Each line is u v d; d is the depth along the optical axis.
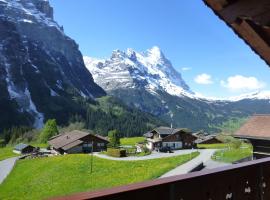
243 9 2.02
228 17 2.19
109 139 117.31
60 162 79.50
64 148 105.12
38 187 59.56
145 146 114.00
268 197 4.48
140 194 2.67
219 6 2.24
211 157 76.56
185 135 117.38
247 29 2.28
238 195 3.83
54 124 144.38
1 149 132.62
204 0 2.26
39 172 73.31
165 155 89.75
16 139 157.62
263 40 2.36
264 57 2.75
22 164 89.62
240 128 23.00
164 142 114.88
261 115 23.64
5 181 70.25
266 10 1.84
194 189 3.19
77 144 106.31
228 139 137.12
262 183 4.33
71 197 2.24
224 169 3.62
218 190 3.51
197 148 117.19
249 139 21.88
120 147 115.31
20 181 67.81
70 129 192.25
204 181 3.32
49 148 122.88
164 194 2.87
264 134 20.89
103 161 77.00
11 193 58.53
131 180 53.72
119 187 2.60
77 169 69.19
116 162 75.12
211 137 139.88
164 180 2.93
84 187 54.00
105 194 2.37
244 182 3.98
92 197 2.30
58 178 63.44
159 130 119.06
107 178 58.44
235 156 72.56
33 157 101.44
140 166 67.25
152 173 56.38
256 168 4.25
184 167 60.19
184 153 94.88
